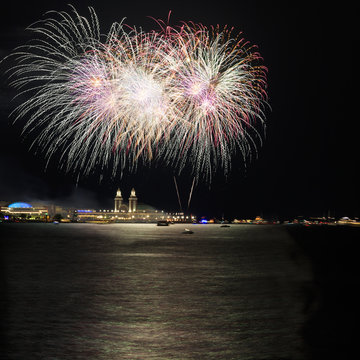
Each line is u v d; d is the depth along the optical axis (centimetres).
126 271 6181
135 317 3338
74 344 2639
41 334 2862
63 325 3100
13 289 4619
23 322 3189
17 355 2442
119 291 4497
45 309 3638
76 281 5206
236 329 2973
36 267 6612
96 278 5469
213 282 5147
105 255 8794
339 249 11200
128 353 2470
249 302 3934
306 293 4409
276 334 2852
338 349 2544
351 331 2919
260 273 6034
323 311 3553
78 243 12594
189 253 9469
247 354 2453
